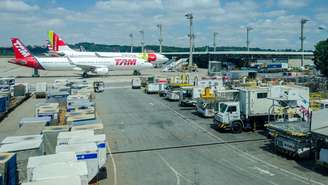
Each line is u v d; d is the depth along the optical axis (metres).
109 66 112.31
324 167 26.09
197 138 36.00
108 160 28.94
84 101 44.09
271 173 25.09
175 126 42.19
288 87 40.69
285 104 38.25
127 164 27.81
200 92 56.75
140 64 117.19
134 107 57.38
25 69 160.50
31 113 52.56
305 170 25.67
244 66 159.00
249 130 38.84
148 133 38.66
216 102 42.03
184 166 27.08
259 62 153.50
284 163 27.42
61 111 41.31
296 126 30.00
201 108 48.38
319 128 26.59
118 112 52.59
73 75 122.69
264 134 37.09
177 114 50.47
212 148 32.16
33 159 19.16
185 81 76.38
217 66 120.19
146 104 60.69
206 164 27.52
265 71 119.69
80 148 21.48
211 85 66.00
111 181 23.92
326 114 26.64
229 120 37.59
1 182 16.53
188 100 56.41
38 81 99.31
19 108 57.66
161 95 72.06
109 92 78.88
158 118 47.50
